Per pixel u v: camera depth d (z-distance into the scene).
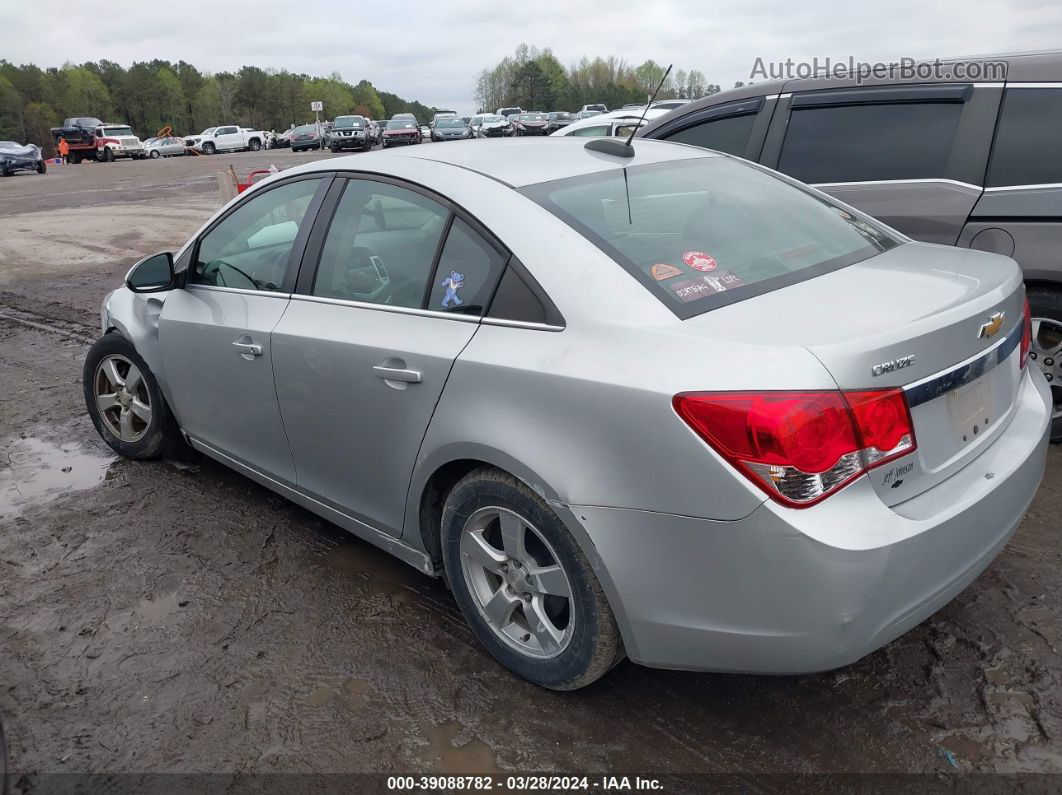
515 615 2.77
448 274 2.73
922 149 4.34
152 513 4.02
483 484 2.58
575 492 2.29
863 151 4.52
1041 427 2.63
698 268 2.49
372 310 2.93
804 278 2.53
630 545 2.24
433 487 2.82
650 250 2.53
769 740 2.46
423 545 2.96
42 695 2.78
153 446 4.43
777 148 4.78
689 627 2.22
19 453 4.83
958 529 2.21
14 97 125.00
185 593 3.34
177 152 52.56
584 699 2.66
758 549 2.05
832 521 2.02
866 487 2.08
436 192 2.85
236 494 4.19
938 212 4.25
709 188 3.04
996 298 2.42
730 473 2.04
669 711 2.59
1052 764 2.32
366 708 2.67
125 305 4.34
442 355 2.62
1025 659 2.73
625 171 3.01
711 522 2.10
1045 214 3.97
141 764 2.47
